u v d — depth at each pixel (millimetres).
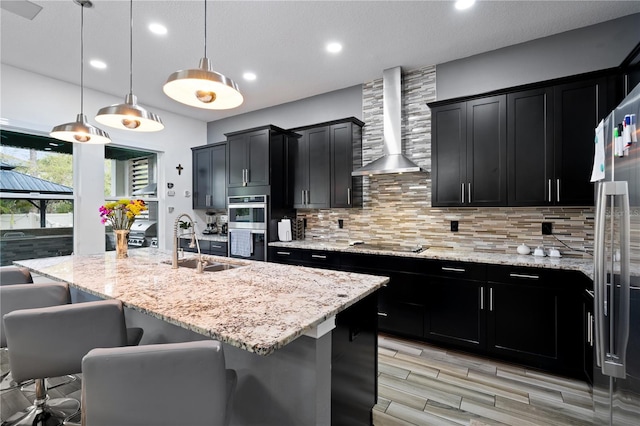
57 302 1769
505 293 2535
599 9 2451
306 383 1254
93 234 3994
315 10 2455
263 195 4016
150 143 4691
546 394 2135
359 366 1653
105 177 4227
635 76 2178
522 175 2678
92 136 2324
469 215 3225
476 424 1840
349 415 1535
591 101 2428
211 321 1186
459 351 2791
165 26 2656
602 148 1727
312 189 3990
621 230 1433
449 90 3316
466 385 2250
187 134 5223
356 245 3627
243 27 2680
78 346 1402
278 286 1708
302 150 4090
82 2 2334
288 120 4539
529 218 2934
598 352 1580
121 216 2746
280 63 3344
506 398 2094
